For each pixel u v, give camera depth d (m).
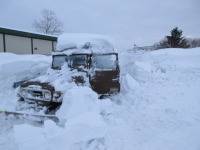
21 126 3.18
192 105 5.35
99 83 5.47
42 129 3.21
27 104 4.64
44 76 5.33
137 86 6.65
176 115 4.86
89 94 4.24
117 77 5.69
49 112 4.43
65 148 3.07
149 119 4.73
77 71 5.39
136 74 7.72
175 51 12.72
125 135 3.94
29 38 18.58
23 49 18.00
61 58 5.91
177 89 6.46
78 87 4.38
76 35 6.07
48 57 12.21
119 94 6.23
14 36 17.02
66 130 3.24
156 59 10.72
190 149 3.39
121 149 3.42
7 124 4.57
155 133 4.02
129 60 11.71
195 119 4.58
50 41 21.25
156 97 5.90
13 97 6.77
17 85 8.08
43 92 4.41
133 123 4.54
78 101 3.96
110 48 6.10
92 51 5.64
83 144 3.35
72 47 5.89
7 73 8.32
